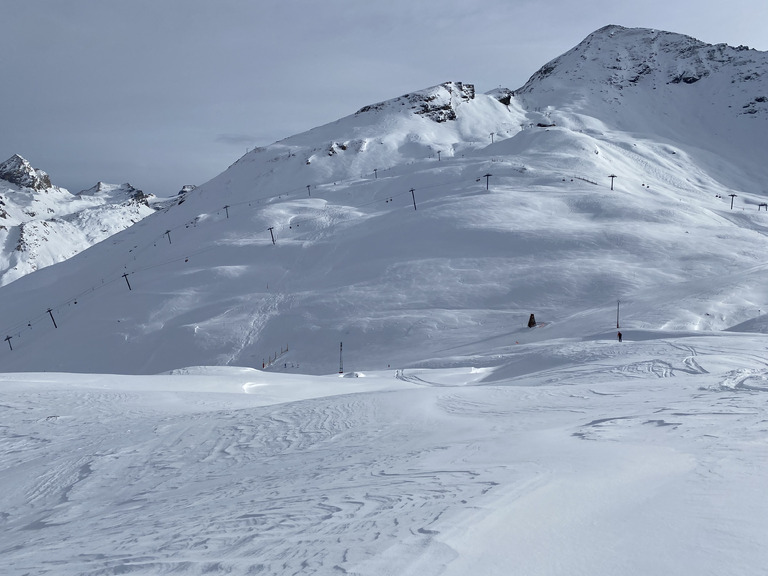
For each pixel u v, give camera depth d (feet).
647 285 267.18
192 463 38.91
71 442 51.57
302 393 96.73
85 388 85.05
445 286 301.84
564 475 15.39
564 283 280.72
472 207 406.82
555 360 116.98
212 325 299.99
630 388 50.72
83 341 324.19
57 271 569.64
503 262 322.55
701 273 276.82
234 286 355.36
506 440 25.85
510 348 171.22
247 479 28.78
